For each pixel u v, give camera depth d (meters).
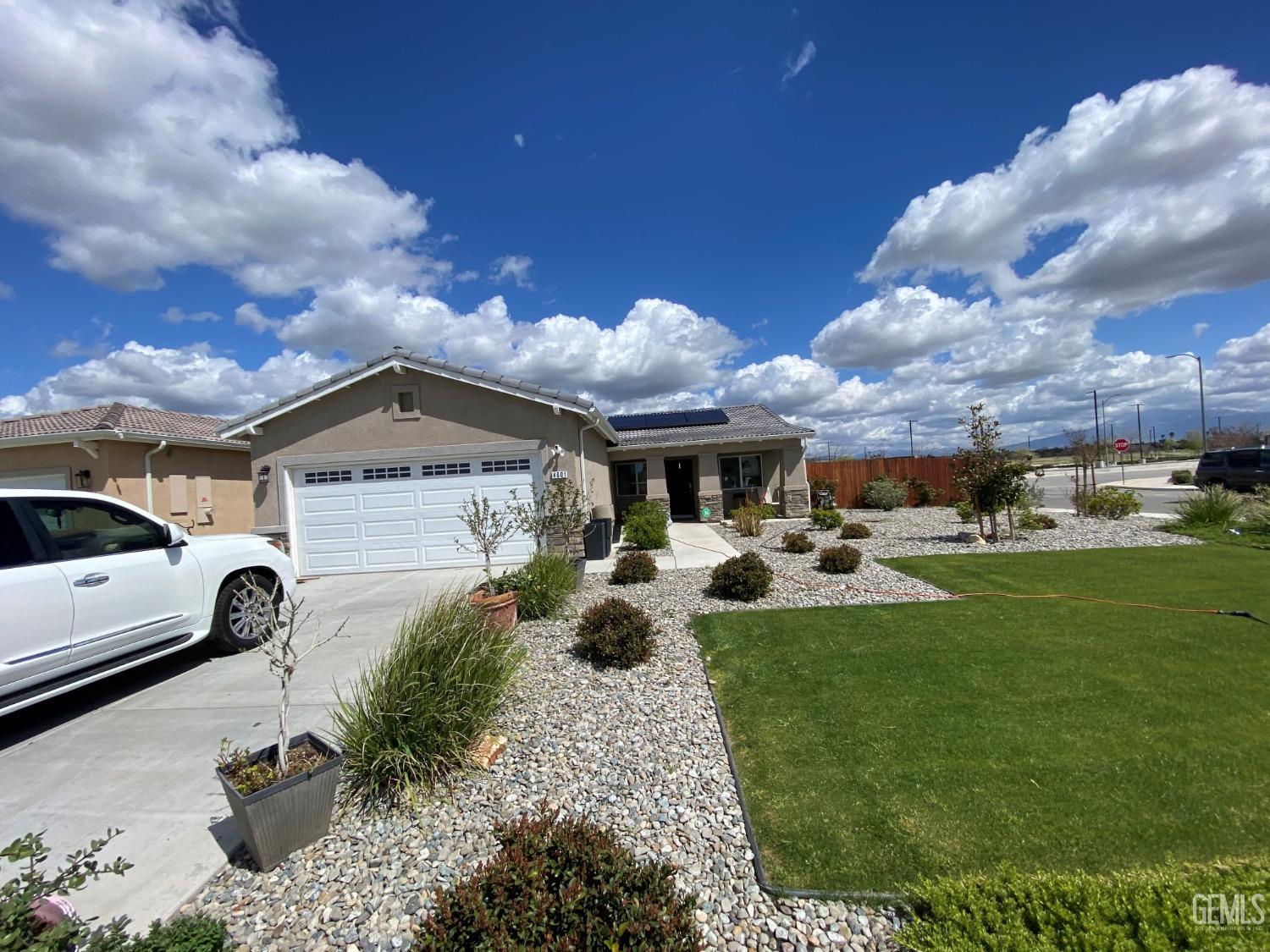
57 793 3.54
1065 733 3.85
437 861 2.83
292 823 2.87
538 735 4.16
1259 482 20.53
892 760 3.62
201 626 5.76
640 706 4.63
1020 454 13.16
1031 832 2.85
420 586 9.61
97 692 5.26
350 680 5.33
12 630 4.13
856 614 6.96
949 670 5.07
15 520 4.41
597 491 14.64
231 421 11.22
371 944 2.32
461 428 11.39
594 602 8.02
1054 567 9.16
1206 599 6.94
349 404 11.49
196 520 15.16
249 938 2.39
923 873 2.60
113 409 14.36
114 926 1.98
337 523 11.51
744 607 7.60
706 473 19.03
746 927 2.37
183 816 3.27
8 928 1.73
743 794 3.34
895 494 20.17
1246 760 3.41
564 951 1.81
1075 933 1.94
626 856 2.26
